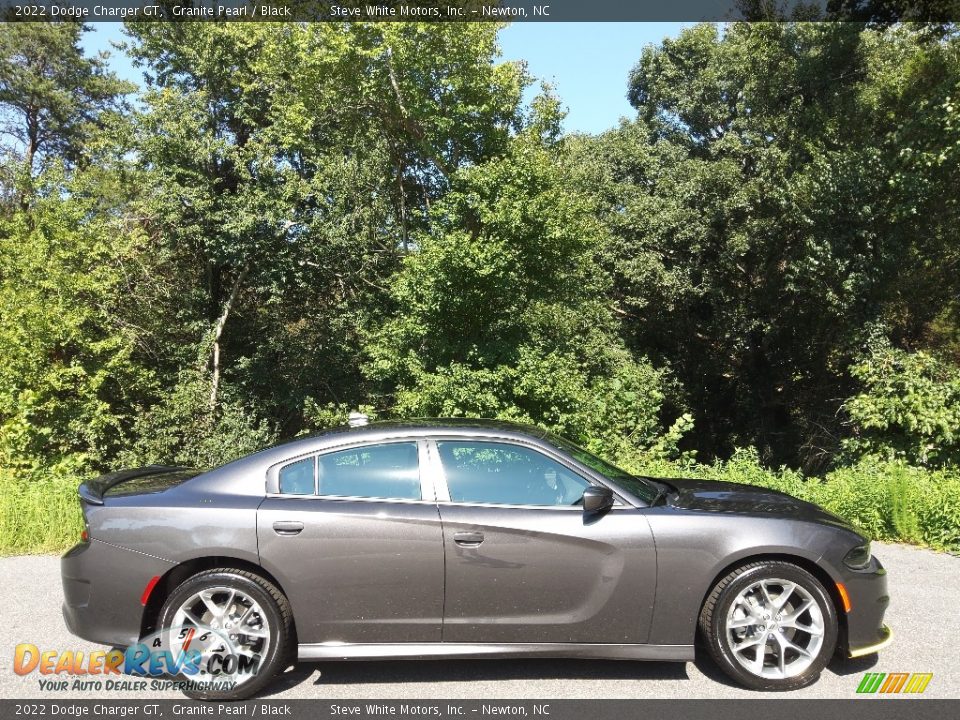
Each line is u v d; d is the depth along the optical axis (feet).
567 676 12.57
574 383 39.09
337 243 56.59
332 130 59.72
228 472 12.86
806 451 64.13
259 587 12.06
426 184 62.69
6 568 19.20
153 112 55.01
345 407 58.54
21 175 47.57
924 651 13.29
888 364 40.09
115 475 14.64
